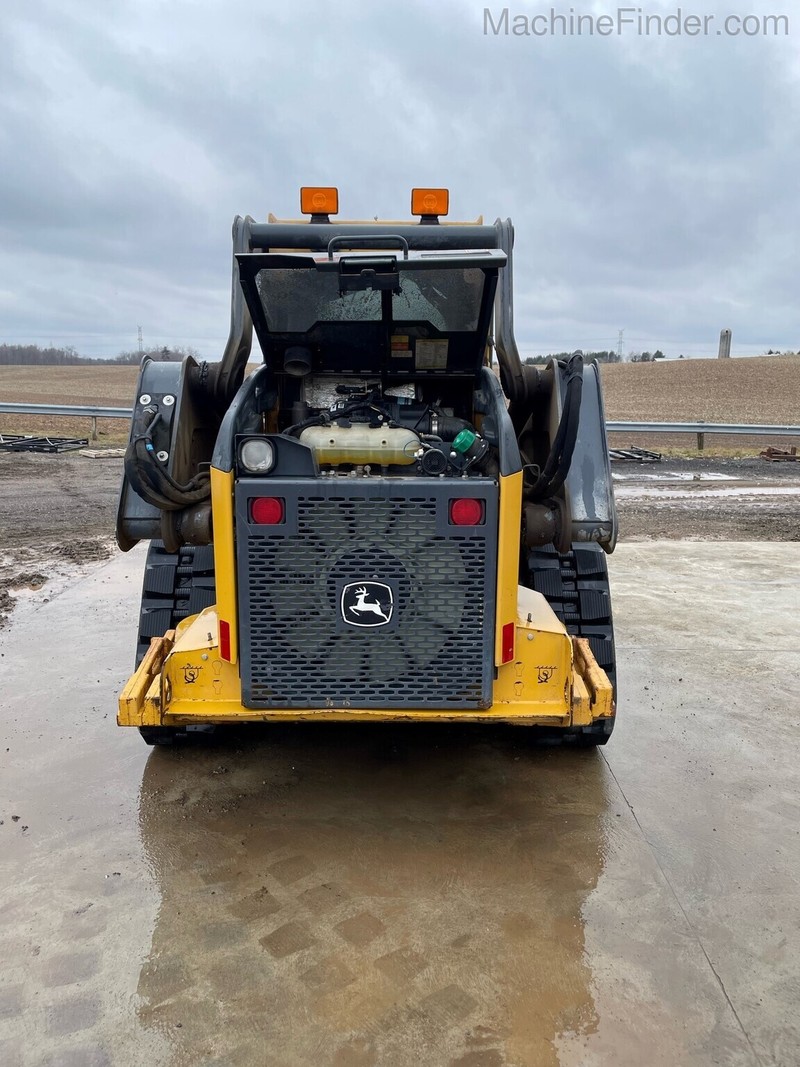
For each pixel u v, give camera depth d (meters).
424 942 2.79
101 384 49.38
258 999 2.53
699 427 19.08
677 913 2.97
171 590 4.21
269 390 3.86
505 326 3.90
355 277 3.23
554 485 3.39
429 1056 2.33
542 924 2.89
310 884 3.10
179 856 3.27
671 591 7.49
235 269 3.78
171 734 4.10
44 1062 2.30
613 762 4.15
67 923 2.87
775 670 5.46
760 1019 2.48
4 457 16.36
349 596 3.03
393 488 2.94
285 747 4.27
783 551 9.27
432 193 4.23
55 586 7.28
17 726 4.44
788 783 3.96
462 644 3.07
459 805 3.71
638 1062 2.32
